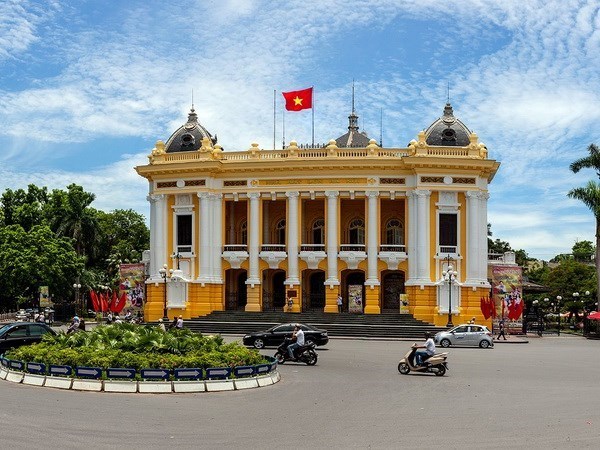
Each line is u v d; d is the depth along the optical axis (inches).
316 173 2844.5
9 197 4104.3
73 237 3966.5
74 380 1070.4
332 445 714.8
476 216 2785.4
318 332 1961.1
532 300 3838.6
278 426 814.5
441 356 1374.3
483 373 1421.0
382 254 2812.5
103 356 1112.2
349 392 1114.1
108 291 4141.2
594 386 1226.0
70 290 3659.0
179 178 2928.2
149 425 804.6
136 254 4527.6
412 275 2790.4
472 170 2785.4
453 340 2180.1
